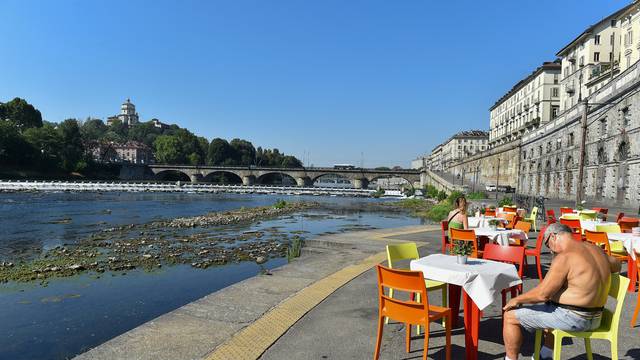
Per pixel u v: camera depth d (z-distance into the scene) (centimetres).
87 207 4847
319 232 2789
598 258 457
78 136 12575
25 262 1716
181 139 16488
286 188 9838
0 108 12219
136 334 634
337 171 12600
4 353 828
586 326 452
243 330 648
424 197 8319
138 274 1503
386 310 534
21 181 8981
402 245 739
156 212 4388
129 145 18075
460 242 616
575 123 4612
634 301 779
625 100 3462
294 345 589
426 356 499
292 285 919
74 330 952
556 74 8081
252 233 2689
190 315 719
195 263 1681
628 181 3403
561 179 5062
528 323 474
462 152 16312
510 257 749
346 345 589
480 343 592
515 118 9944
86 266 1623
